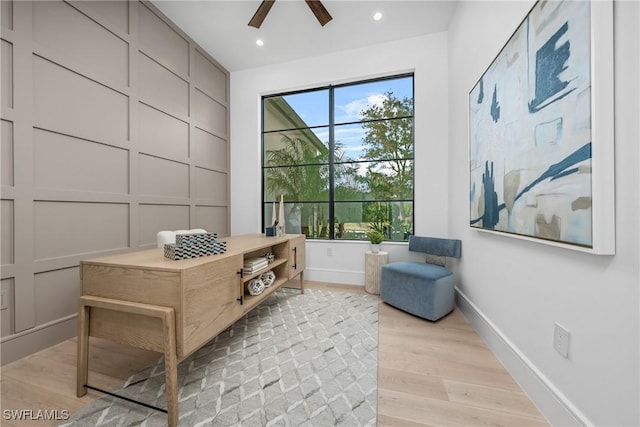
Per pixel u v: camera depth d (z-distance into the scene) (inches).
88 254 78.6
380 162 127.6
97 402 48.4
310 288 120.3
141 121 95.0
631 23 31.4
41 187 67.6
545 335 46.4
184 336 44.0
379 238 115.1
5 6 61.1
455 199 100.0
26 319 64.9
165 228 106.4
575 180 37.1
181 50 113.2
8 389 51.9
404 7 98.2
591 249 34.3
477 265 78.1
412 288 87.6
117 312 48.1
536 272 49.1
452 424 43.8
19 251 63.6
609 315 33.5
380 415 45.7
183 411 46.4
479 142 72.9
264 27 110.5
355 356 64.3
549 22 42.9
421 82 114.3
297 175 140.9
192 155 120.3
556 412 42.4
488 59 68.8
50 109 69.1
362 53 122.9
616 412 32.6
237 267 61.1
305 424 43.8
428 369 59.0
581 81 36.0
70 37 73.3
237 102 145.7
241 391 51.8
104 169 82.9
